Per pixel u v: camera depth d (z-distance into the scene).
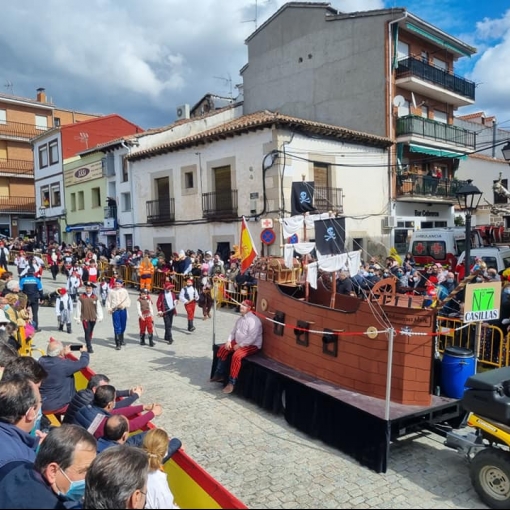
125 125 33.84
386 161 20.61
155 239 22.73
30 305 12.21
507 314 8.01
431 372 5.20
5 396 3.20
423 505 4.25
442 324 8.62
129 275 20.38
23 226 38.38
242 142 17.88
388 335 5.22
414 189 21.56
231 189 18.53
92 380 4.82
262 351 7.50
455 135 23.53
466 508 4.20
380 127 20.61
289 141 16.80
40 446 2.79
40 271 18.36
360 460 5.05
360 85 21.16
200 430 6.02
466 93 24.44
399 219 21.31
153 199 22.56
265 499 4.40
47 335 11.84
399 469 4.92
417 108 22.67
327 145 18.14
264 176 16.97
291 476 4.82
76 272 14.76
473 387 4.44
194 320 13.33
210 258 16.30
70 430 2.82
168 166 21.62
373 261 14.25
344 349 5.77
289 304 6.77
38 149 33.97
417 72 21.22
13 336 6.84
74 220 30.22
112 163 25.77
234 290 14.68
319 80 22.66
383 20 20.31
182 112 28.89
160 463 3.33
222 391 7.47
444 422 5.75
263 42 25.08
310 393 5.78
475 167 29.64
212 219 19.25
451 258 16.36
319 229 6.34
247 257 7.77
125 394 5.47
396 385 5.24
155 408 4.97
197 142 19.50
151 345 10.54
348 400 5.33
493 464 4.14
